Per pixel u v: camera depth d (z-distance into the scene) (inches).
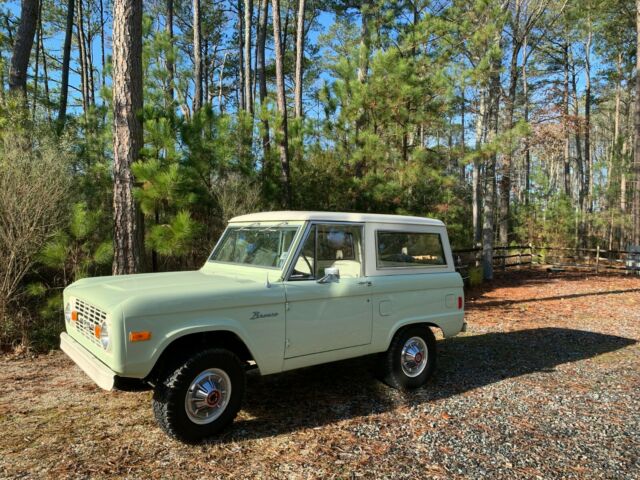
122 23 282.7
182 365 137.7
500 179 809.5
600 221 979.9
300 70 590.6
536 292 510.0
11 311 255.3
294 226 168.7
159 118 309.9
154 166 276.2
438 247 209.6
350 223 178.4
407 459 135.9
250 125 377.4
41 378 205.9
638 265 673.0
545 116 728.3
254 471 126.8
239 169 359.9
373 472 128.0
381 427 158.1
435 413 171.8
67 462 129.7
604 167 1159.6
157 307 130.5
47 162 271.7
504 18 486.9
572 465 134.4
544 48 1096.2
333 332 166.9
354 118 426.9
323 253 171.6
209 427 142.2
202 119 340.8
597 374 225.5
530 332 318.0
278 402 179.9
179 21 1149.1
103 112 435.5
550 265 780.6
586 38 1138.7
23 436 146.0
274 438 147.6
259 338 148.8
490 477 126.8
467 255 652.1
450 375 219.5
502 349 271.6
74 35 1001.5
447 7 536.1
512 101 612.4
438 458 136.9
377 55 415.8
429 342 201.5
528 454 140.7
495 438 151.4
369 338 177.8
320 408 174.4
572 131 757.9
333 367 226.7
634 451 144.0
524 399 189.0
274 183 391.9
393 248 190.7
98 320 138.5
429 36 458.3
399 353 190.1
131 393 186.9
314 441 146.2
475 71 449.1
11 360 233.3
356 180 417.1
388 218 191.3
